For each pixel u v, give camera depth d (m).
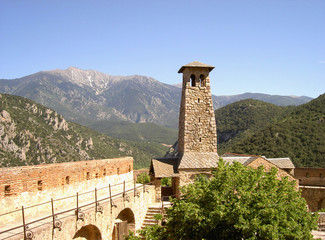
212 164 33.88
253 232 18.28
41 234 15.35
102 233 21.19
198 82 35.78
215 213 19.22
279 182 21.41
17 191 18.00
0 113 96.94
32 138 102.81
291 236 19.25
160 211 30.28
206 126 35.22
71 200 23.03
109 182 29.67
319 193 44.97
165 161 35.28
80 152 120.38
